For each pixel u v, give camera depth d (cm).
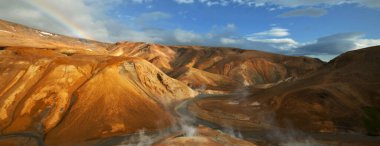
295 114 6625
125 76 7888
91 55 8456
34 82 6956
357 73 7412
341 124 6012
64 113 6425
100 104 6594
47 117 6238
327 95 6681
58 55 8212
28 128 5981
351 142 5241
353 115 6162
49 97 6588
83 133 5822
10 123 6034
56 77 7044
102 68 7612
